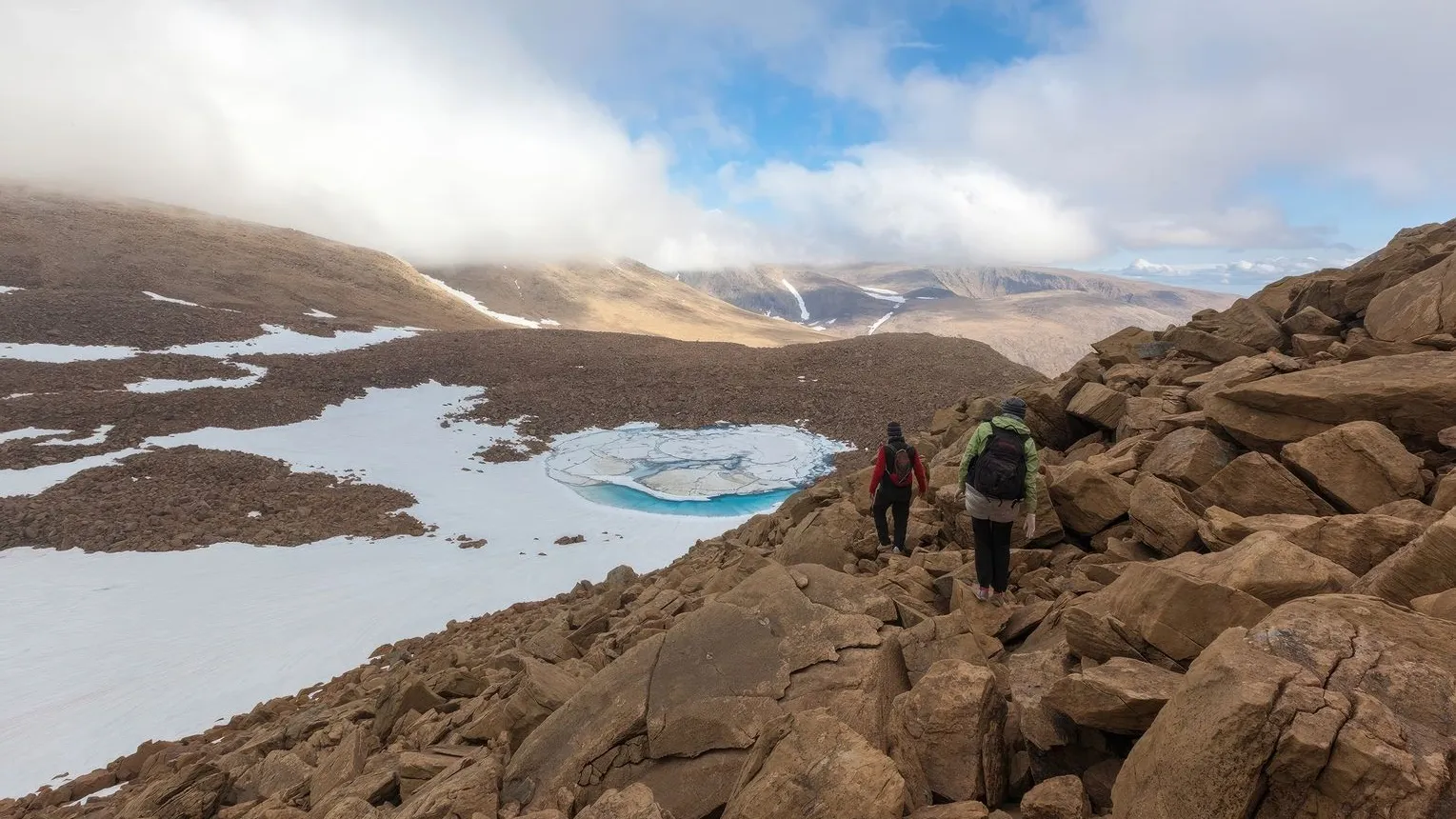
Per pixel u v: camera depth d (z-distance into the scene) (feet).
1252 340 35.81
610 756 16.80
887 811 11.61
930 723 13.88
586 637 34.68
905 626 20.74
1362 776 8.75
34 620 87.92
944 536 31.32
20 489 128.36
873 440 205.67
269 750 31.71
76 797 46.52
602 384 266.16
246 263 456.04
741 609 20.18
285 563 110.22
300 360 262.26
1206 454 25.18
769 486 167.73
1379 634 11.06
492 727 21.63
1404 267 32.19
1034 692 15.57
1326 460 20.88
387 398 234.79
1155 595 14.89
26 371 201.67
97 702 69.97
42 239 374.84
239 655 80.53
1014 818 11.92
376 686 42.04
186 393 198.59
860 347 322.55
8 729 64.90
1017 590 23.68
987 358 299.58
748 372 287.69
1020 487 20.72
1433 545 13.21
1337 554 16.47
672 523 140.97
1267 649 10.98
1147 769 10.61
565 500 155.74
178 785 24.95
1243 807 9.35
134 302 293.84
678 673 18.29
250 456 157.69
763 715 16.02
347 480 155.43
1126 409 34.86
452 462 180.14
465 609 95.20
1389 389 21.80
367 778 20.84
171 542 113.91
